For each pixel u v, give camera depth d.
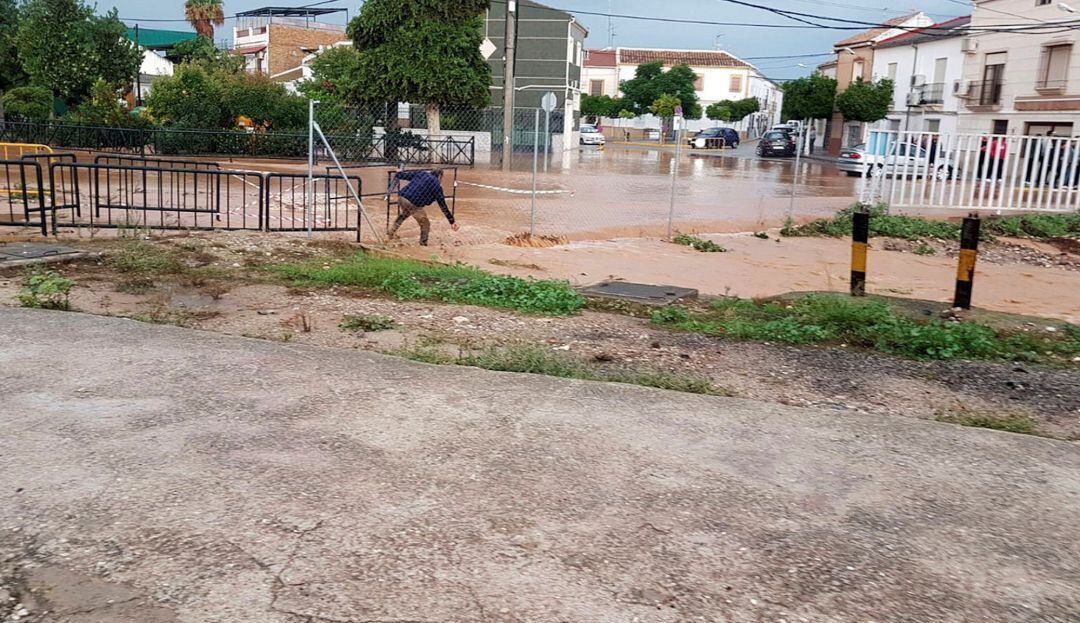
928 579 3.22
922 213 17.55
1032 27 30.84
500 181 22.98
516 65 45.94
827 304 8.11
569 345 6.71
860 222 9.35
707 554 3.32
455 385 5.23
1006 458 4.48
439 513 3.54
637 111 73.06
